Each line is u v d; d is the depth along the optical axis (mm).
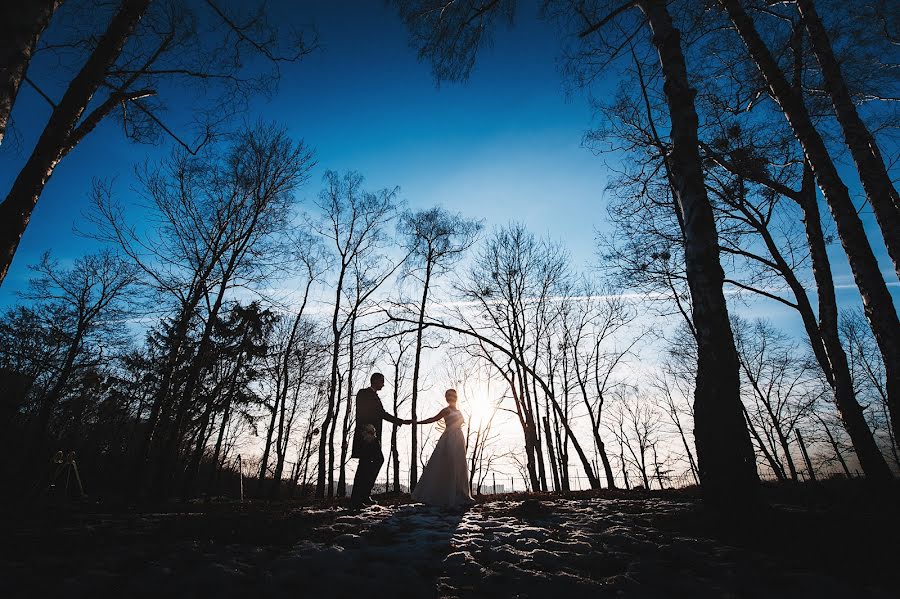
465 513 5449
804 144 6973
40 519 4621
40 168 3871
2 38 2336
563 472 22516
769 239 10922
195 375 11625
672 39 6027
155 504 8297
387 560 3234
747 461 4277
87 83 4434
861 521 3893
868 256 6172
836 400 7797
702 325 4895
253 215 12906
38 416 23109
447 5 8188
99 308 24312
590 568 3068
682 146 5512
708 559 3113
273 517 5008
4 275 3387
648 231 13367
